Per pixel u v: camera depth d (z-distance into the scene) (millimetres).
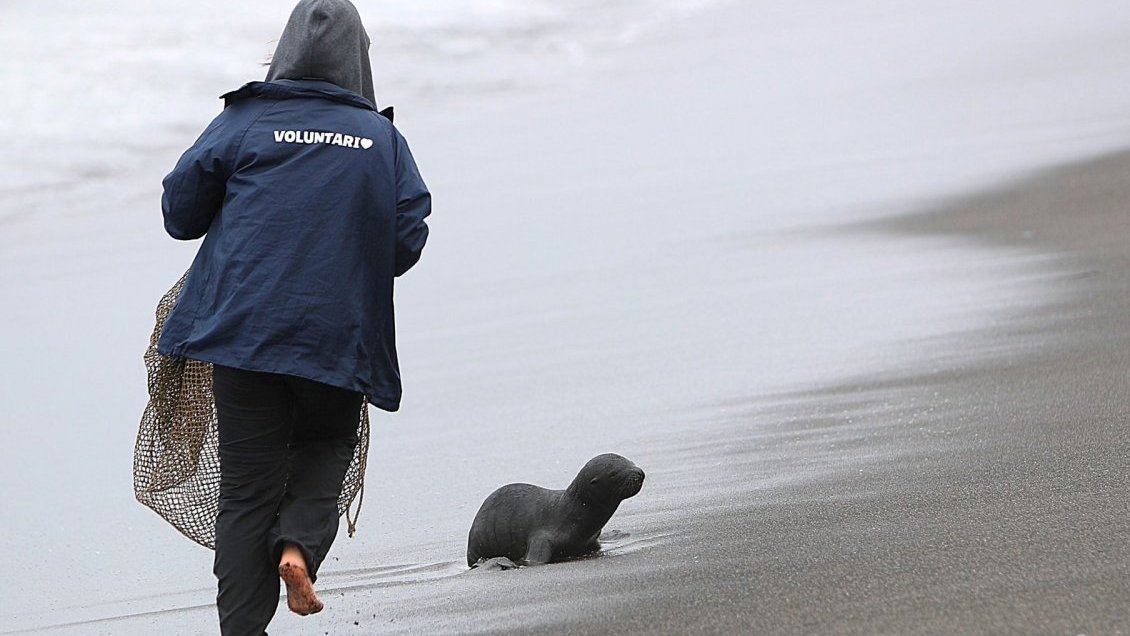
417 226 16781
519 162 65000
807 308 37469
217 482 17203
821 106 70500
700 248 46969
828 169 57531
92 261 54750
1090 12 86812
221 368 16062
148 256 55438
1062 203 46594
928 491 20062
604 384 32375
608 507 19422
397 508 24500
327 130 16531
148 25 88688
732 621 15039
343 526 23594
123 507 27062
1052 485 19344
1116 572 14820
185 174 16469
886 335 33344
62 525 25984
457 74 86500
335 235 16172
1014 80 71188
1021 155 55281
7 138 72438
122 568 23047
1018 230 43938
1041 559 15688
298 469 16516
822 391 28891
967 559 16109
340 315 16047
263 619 15797
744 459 24391
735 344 34719
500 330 39219
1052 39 80812
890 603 14859
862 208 50375
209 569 22547
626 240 49219
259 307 15789
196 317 16094
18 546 24703
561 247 49375
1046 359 28484
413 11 96125
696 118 71250
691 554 18438
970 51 79938
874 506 19625
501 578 18578
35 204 65125
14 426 34469
